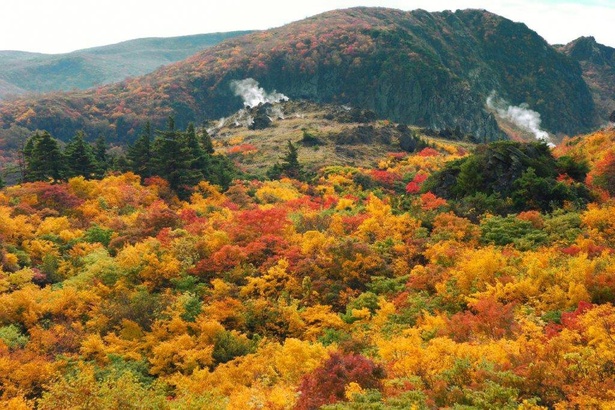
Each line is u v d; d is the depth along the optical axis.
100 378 20.69
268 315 26.42
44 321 26.61
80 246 36.94
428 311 22.36
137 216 42.31
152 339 24.27
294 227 37.84
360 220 38.22
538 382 12.55
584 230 29.97
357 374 14.91
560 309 19.67
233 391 18.33
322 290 28.20
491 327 17.94
